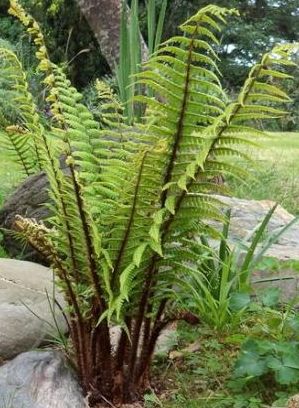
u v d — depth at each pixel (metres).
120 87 7.52
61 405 2.90
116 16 9.07
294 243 5.02
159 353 3.52
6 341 3.46
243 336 3.48
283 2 30.00
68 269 3.07
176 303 3.60
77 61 18.83
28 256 4.95
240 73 25.42
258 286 4.14
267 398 3.20
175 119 2.83
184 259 3.06
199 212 2.96
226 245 3.89
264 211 5.76
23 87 2.94
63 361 3.13
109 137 4.04
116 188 2.94
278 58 2.68
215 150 2.87
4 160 8.87
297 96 17.33
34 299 3.74
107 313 2.84
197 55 2.74
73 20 18.48
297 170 9.60
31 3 19.33
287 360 3.11
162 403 3.14
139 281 3.00
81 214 2.85
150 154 2.79
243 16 27.75
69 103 3.09
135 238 2.90
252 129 2.79
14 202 5.21
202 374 3.39
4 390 2.93
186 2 19.11
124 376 3.12
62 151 3.08
